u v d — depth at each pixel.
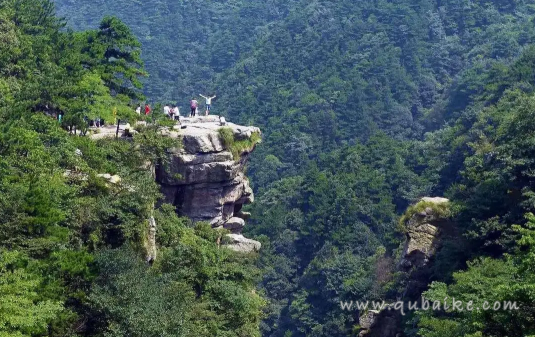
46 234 28.02
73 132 41.47
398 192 87.56
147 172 38.84
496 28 141.00
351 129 120.56
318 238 84.62
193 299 34.59
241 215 51.31
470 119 89.19
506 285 25.95
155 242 37.38
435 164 87.88
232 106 130.50
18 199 27.67
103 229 32.84
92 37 47.72
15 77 42.34
